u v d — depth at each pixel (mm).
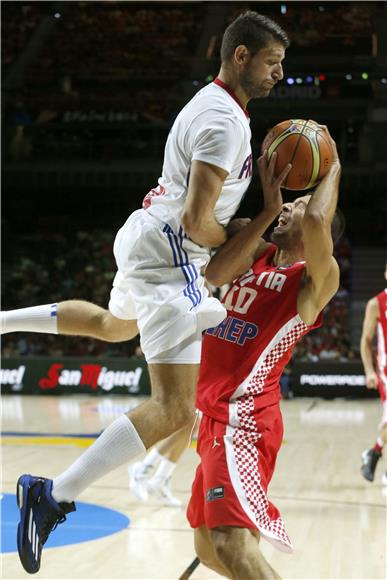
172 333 6250
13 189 44125
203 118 6211
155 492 12062
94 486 13734
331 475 15133
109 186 41250
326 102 38031
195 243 6504
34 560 6039
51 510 6039
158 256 6438
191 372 6289
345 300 41312
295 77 38188
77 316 7348
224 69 6465
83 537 10125
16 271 43219
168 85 39781
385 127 39094
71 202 44656
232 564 5656
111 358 31484
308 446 18938
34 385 31453
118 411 25766
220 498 5809
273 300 6273
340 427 22641
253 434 6020
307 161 6172
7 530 10336
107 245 44250
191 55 42625
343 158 39562
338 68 38219
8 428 21406
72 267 43625
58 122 39906
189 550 9492
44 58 42656
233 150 6148
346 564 9000
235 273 6430
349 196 43281
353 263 43094
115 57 42500
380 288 42625
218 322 6328
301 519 11375
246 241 6203
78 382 31219
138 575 8406
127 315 7078
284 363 6340
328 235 5914
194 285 6469
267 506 5961
